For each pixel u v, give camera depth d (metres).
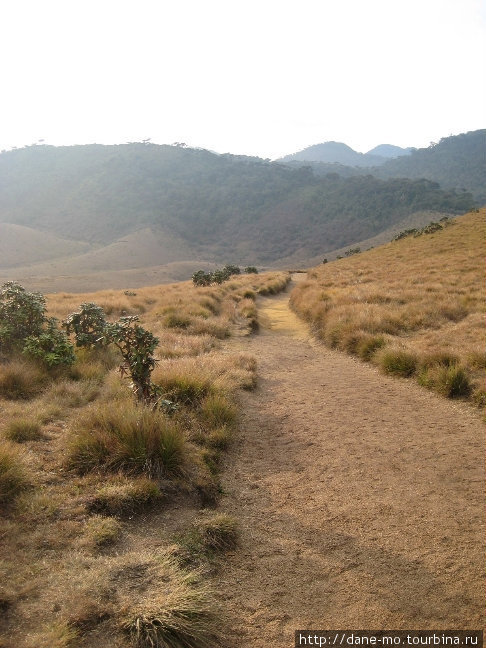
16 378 6.41
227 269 38.91
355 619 2.98
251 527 3.96
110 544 3.35
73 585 2.85
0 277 165.00
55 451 4.62
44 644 2.40
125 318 5.79
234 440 5.71
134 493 3.87
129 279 164.12
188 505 4.06
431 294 15.68
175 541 3.48
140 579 2.96
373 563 3.51
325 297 17.28
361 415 6.73
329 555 3.61
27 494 3.77
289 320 16.52
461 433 5.96
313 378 8.77
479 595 3.17
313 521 4.07
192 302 16.86
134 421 4.58
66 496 3.83
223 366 8.30
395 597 3.17
